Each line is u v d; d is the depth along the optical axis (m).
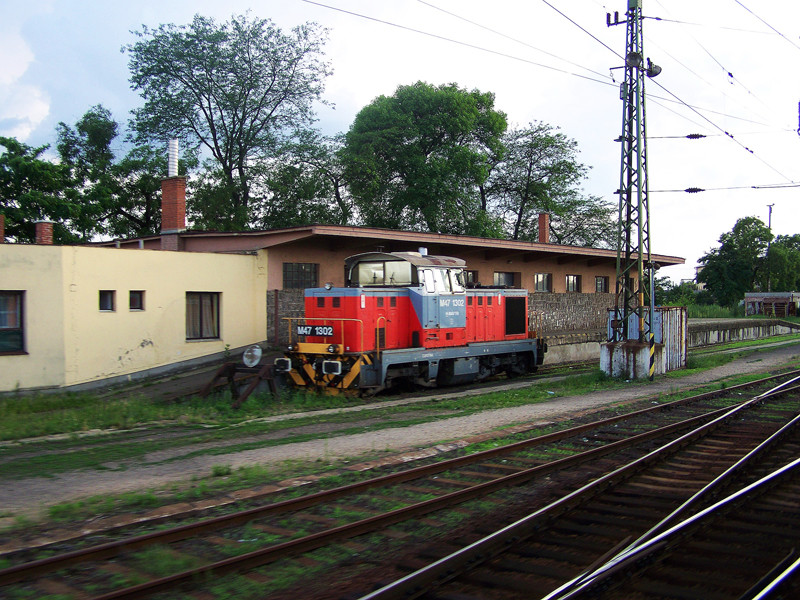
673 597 4.85
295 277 21.03
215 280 18.84
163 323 17.75
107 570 5.23
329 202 34.16
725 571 5.30
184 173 31.81
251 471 8.26
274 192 33.19
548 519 6.41
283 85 32.47
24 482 7.82
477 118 37.12
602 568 5.07
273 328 20.17
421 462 9.07
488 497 7.39
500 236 38.19
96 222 29.94
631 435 10.88
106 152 34.25
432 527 6.39
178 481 7.94
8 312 15.27
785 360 25.34
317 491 7.60
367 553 5.74
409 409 13.70
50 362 15.55
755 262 65.88
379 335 15.99
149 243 23.39
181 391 15.73
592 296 31.16
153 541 5.77
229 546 5.79
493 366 19.50
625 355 18.84
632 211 19.16
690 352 28.48
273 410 13.72
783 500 7.13
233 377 15.26
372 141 34.03
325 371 15.44
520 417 12.52
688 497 7.24
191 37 30.39
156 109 31.12
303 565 5.44
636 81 18.38
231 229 30.83
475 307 18.80
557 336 24.97
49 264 15.55
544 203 40.97
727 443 10.16
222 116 32.44
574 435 10.86
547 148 40.88
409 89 36.06
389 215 35.78
